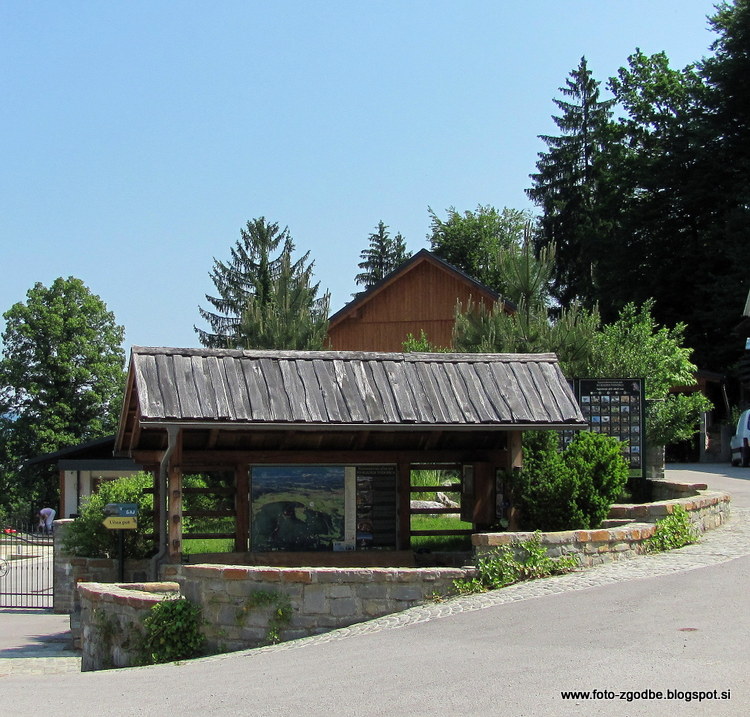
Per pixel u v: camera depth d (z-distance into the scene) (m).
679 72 54.12
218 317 58.91
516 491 15.67
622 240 51.38
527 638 9.20
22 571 26.30
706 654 8.07
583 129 62.94
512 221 76.44
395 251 90.69
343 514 16.08
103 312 52.31
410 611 11.28
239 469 15.84
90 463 32.47
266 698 8.08
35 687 9.93
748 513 17.77
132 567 18.14
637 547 13.30
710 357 46.19
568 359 22.52
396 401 14.93
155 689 9.09
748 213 44.34
